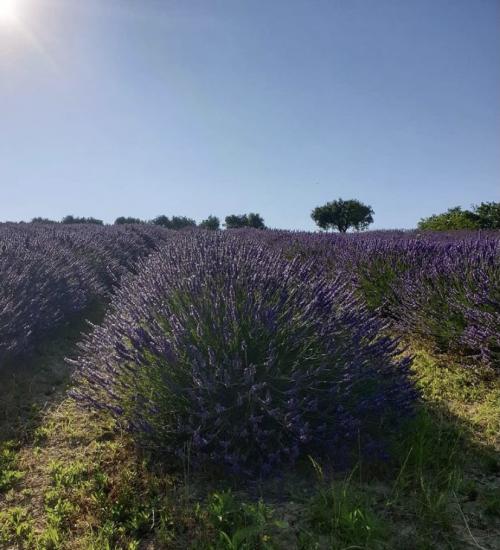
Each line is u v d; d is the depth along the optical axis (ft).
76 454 9.56
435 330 14.99
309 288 10.96
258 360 9.32
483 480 8.17
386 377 10.00
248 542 6.65
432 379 12.81
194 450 8.59
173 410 8.93
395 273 19.08
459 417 10.55
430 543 6.70
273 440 8.71
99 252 29.22
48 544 6.98
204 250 14.66
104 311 21.79
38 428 10.68
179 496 7.91
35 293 16.57
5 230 32.91
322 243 29.89
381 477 8.28
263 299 10.30
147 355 9.53
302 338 9.47
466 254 17.60
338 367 9.36
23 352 14.34
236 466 7.95
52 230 36.58
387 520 7.17
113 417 9.59
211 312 9.98
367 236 37.78
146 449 9.04
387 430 9.47
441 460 8.62
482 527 7.05
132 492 7.98
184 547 6.84
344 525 6.89
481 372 13.01
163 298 11.19
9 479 8.71
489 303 13.56
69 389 13.01
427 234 42.01
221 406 8.35
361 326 10.17
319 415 8.87
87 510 7.66
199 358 8.74
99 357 10.86
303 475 8.49
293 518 7.35
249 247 14.70
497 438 9.58
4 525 7.48
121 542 6.98
